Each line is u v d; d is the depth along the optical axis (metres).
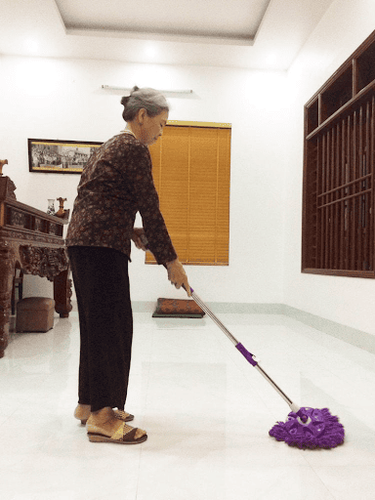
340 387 2.18
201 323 4.37
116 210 1.49
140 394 2.04
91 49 4.94
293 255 4.96
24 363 2.63
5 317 2.80
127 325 1.56
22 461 1.33
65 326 4.12
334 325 3.72
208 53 4.98
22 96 5.10
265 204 5.34
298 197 4.86
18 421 1.68
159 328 4.02
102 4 4.28
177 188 5.26
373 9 3.19
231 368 2.55
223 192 5.30
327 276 3.92
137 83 5.22
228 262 5.28
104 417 1.48
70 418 1.72
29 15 4.26
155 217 1.49
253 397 2.01
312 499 1.12
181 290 5.20
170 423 1.67
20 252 3.10
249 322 4.54
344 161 3.98
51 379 2.28
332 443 1.45
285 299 5.21
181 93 5.27
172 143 5.26
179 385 2.19
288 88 5.31
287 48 4.84
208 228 5.27
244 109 5.33
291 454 1.40
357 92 3.49
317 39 4.33
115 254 1.49
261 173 5.34
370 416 1.77
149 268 5.16
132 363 2.64
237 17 4.48
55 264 4.08
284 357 2.88
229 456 1.38
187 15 4.45
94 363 1.47
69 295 4.74
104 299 1.47
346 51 3.66
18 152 5.09
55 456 1.36
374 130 3.24
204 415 1.76
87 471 1.26
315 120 4.63
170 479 1.22
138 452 1.40
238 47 4.82
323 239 4.37
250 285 5.29
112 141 1.53
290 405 1.52
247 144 5.33
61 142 5.11
